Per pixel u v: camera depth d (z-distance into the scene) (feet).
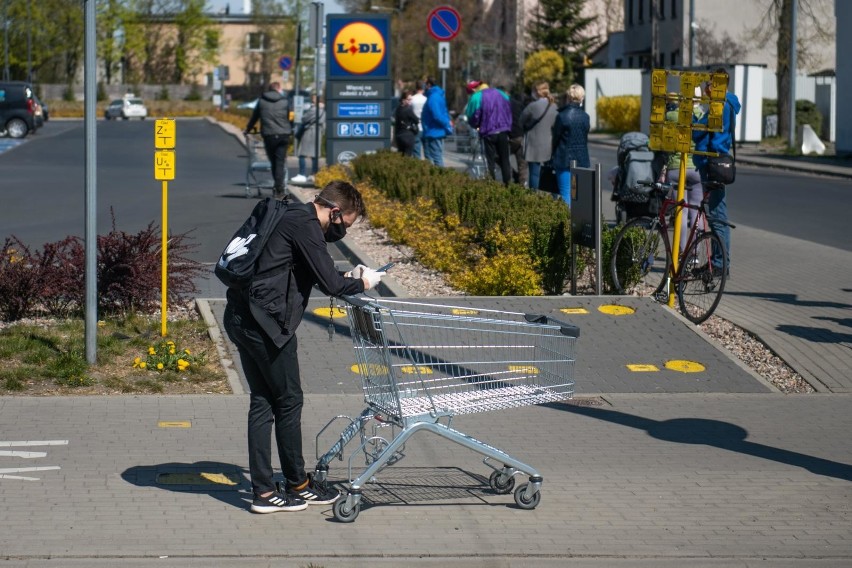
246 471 23.08
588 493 22.25
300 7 328.49
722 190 43.09
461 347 22.24
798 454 25.03
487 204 46.70
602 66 244.01
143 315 37.47
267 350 20.43
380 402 21.45
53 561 18.38
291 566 18.52
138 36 330.34
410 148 85.76
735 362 33.01
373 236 58.18
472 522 20.65
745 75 142.72
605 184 84.84
